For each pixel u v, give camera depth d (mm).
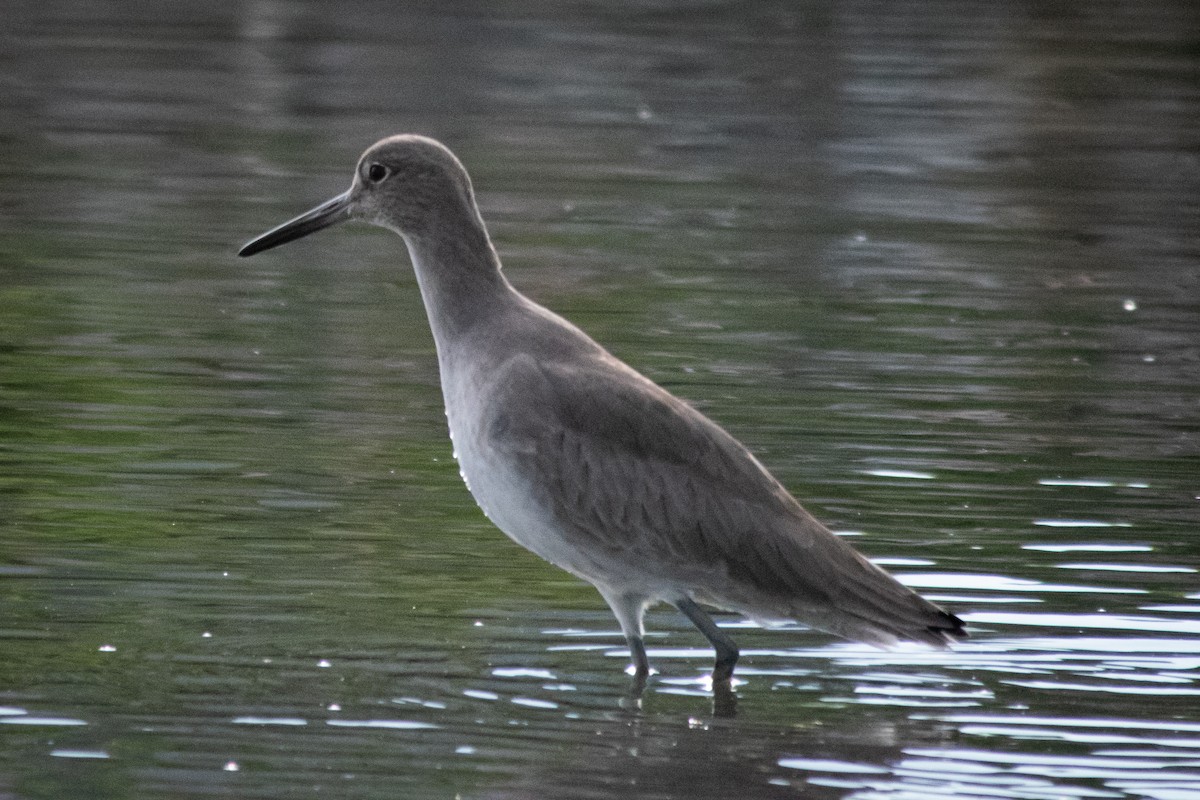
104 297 20109
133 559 13031
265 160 27328
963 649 11930
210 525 13734
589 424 11297
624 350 18547
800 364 18297
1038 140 30516
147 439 15594
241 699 10914
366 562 13203
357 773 10008
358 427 16109
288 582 12766
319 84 33375
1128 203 26469
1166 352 19219
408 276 21625
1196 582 12977
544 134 29922
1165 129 31562
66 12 40250
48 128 29141
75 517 13781
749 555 11367
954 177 27828
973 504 14438
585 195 25859
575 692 11305
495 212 24656
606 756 10359
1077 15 42312
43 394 16703
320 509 14156
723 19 41125
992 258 23125
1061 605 12547
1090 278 22297
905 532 13805
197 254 22109
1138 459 15656
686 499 11359
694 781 10062
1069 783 10117
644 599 11664
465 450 11586
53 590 12453
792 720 10977
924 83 34844
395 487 14711
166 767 9984
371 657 11633
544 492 11242
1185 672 11617
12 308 19531
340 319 19625
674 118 31422
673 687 11461
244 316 19594
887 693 11414
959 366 18438
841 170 28047
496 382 11367
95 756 10094
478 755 10305
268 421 16188
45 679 11094
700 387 17375
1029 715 11062
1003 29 40500
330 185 25812
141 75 33688
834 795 9961
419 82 33969
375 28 39406
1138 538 13781
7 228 23031
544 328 11664
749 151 29172
